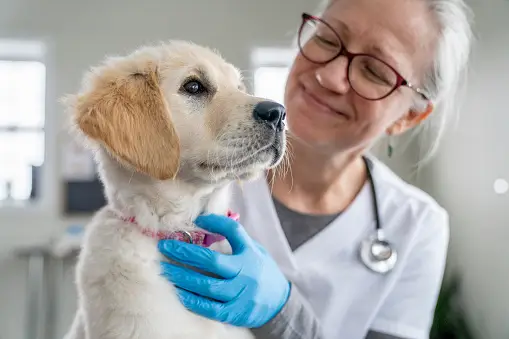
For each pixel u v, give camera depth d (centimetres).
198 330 110
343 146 135
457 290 329
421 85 143
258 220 143
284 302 127
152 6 377
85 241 116
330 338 137
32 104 373
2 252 355
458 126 329
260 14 386
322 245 143
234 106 120
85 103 116
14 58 374
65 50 368
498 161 285
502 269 281
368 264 142
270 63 392
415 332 142
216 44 383
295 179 146
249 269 120
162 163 112
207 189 122
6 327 349
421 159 197
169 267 113
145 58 123
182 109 119
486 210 300
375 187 152
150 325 104
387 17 135
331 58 136
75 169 364
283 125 123
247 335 124
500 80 284
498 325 285
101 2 372
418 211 152
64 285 348
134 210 113
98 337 105
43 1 367
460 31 148
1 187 368
